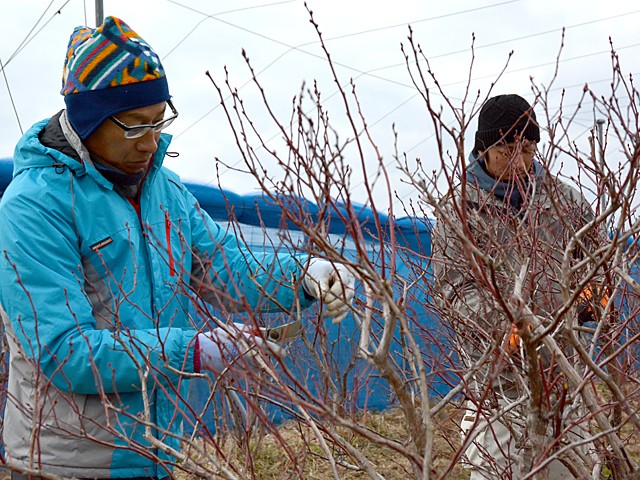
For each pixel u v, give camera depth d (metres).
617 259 1.77
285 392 1.65
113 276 2.32
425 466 1.55
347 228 1.65
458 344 2.64
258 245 5.80
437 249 2.74
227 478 1.91
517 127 2.94
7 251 2.15
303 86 1.64
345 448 1.83
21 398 2.26
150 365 1.99
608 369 2.37
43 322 2.10
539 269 2.54
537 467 1.68
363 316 1.94
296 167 1.73
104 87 2.23
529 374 1.74
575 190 2.96
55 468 2.22
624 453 1.91
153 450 2.29
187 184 5.80
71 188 2.21
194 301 1.89
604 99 1.84
